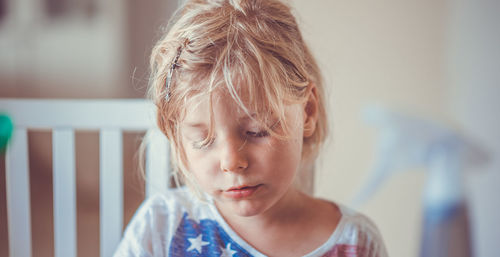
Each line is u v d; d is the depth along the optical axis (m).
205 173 0.58
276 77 0.57
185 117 0.58
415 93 1.14
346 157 1.17
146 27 1.58
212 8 0.62
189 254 0.68
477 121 1.13
